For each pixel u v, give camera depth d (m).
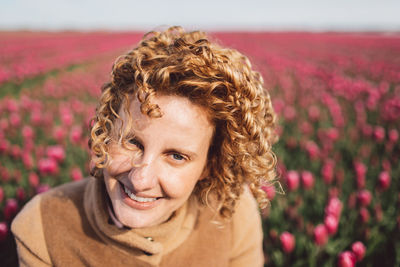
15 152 4.27
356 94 9.94
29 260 1.14
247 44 33.19
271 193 2.91
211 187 1.19
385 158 4.74
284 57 21.88
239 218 1.36
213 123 0.96
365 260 2.66
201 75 0.88
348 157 4.88
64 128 5.48
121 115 0.92
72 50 28.19
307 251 2.75
